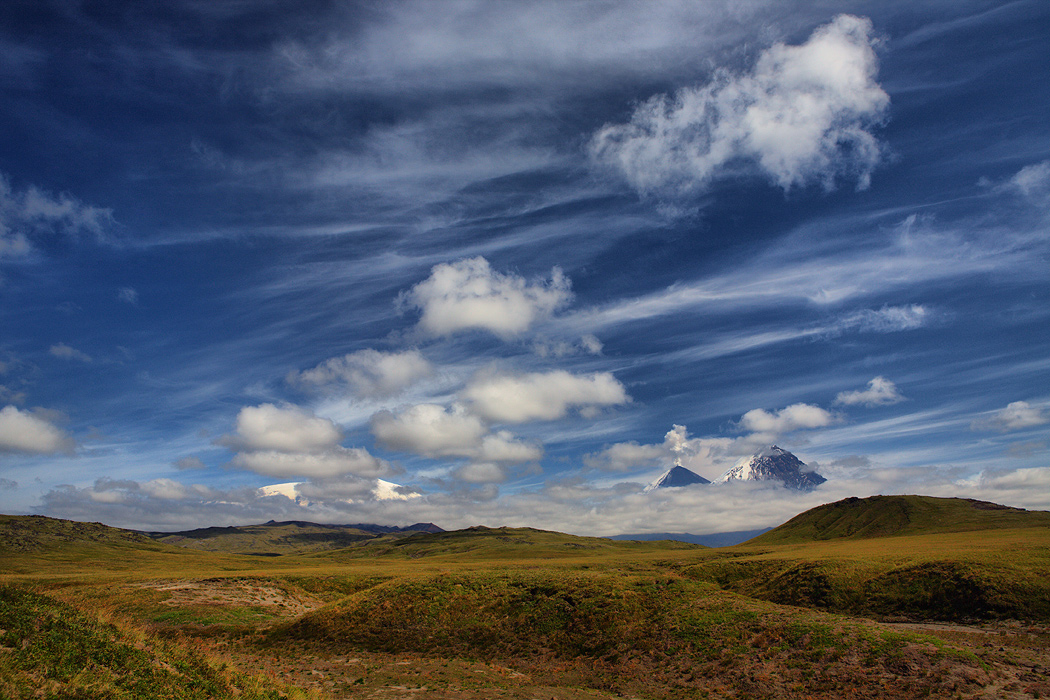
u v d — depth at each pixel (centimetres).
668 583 5303
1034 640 4056
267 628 5356
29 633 2097
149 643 2556
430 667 4288
